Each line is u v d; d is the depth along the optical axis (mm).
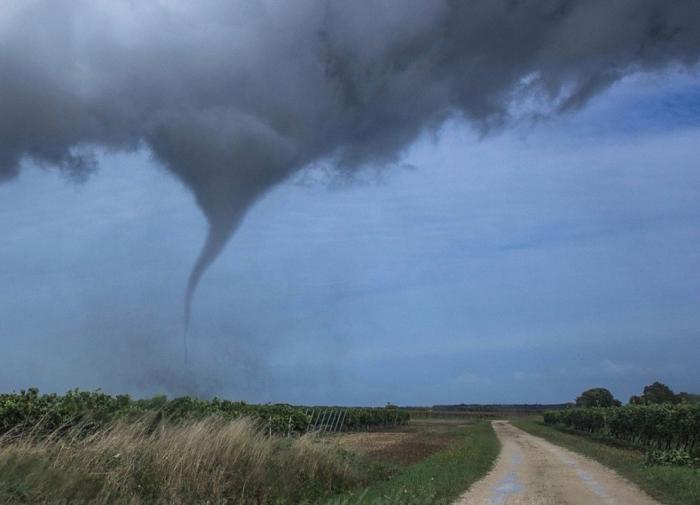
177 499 12555
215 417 17672
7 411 14094
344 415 64375
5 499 10172
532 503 15742
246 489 14609
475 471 23156
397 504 14789
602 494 17469
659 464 26188
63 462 11867
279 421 24953
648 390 79750
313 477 17422
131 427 14211
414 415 150750
